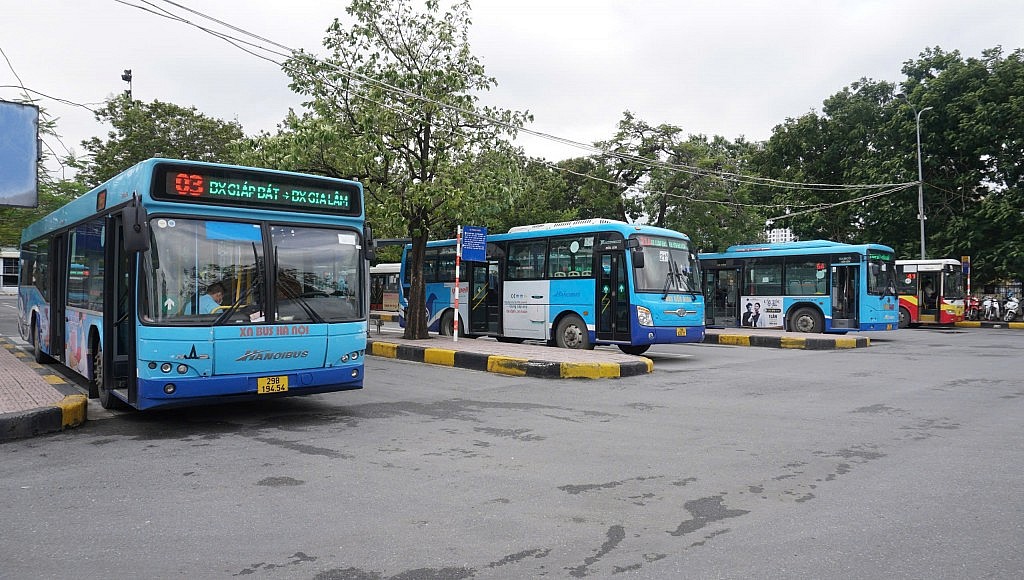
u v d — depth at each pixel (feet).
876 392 33.58
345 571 12.41
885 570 12.39
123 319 27.25
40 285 41.70
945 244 103.71
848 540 13.87
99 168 109.29
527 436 23.71
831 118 115.03
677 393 33.50
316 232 26.68
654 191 95.91
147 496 16.92
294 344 25.44
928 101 101.81
